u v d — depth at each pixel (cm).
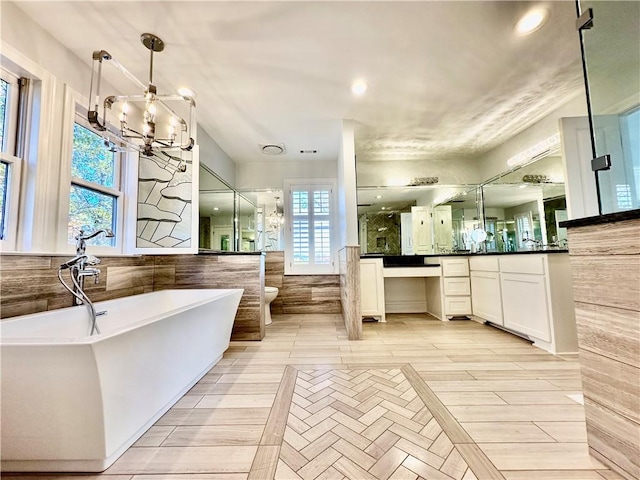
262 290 292
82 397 102
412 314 410
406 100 271
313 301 424
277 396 166
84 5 161
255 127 325
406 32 187
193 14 169
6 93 166
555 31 188
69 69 196
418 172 442
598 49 155
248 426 136
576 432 127
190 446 121
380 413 146
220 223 385
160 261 291
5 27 157
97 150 231
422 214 443
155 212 272
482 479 100
